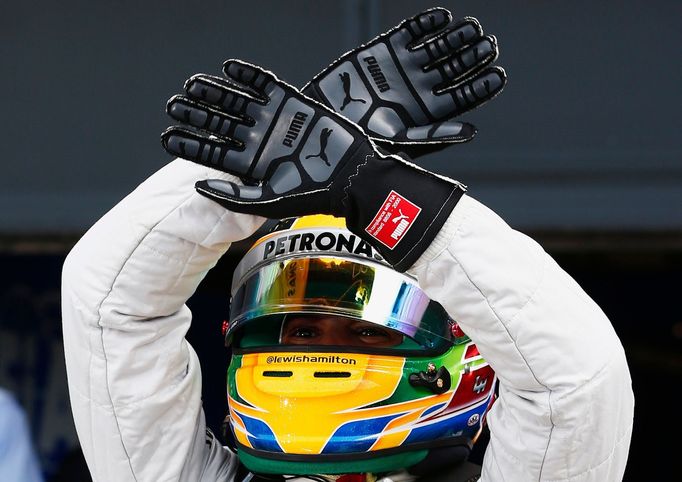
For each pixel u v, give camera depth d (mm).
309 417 5734
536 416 5035
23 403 10742
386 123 5191
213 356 10602
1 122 9914
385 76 5242
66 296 5777
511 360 5035
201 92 5102
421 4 9102
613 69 8891
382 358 5855
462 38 5172
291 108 5117
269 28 9438
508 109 9008
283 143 5105
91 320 5672
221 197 5082
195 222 5496
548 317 4984
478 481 5512
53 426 10711
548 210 8867
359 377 5789
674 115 8805
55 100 9844
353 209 5074
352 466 5734
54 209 9750
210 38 9547
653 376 10383
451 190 5020
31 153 9859
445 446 5930
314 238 6059
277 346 5988
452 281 5059
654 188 8750
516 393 5160
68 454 9773
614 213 8766
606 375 4980
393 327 5852
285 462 5762
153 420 5797
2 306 10852
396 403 5785
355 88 5246
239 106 5137
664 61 8828
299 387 5785
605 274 10664
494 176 8992
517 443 5145
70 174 9789
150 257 5574
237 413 5961
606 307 10664
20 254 10734
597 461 5051
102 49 9781
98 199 9688
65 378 10734
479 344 5145
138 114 9711
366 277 5938
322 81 5297
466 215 5051
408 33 5250
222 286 10648
